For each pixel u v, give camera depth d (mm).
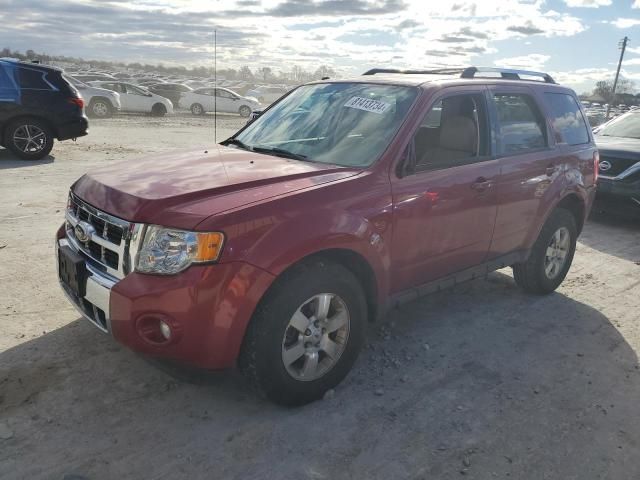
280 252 2873
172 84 30188
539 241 4965
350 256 3320
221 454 2834
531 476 2814
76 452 2783
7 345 3734
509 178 4344
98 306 2947
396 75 4465
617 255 6797
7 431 2896
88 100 23719
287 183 3205
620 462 2961
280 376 3064
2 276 4898
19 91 10719
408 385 3578
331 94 4301
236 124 24219
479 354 4051
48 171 9930
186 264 2740
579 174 5141
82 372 3473
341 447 2943
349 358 3418
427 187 3695
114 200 3020
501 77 4758
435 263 3941
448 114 4066
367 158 3584
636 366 4008
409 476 2762
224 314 2785
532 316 4785
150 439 2914
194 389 3375
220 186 3057
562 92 5266
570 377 3801
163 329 2791
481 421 3240
